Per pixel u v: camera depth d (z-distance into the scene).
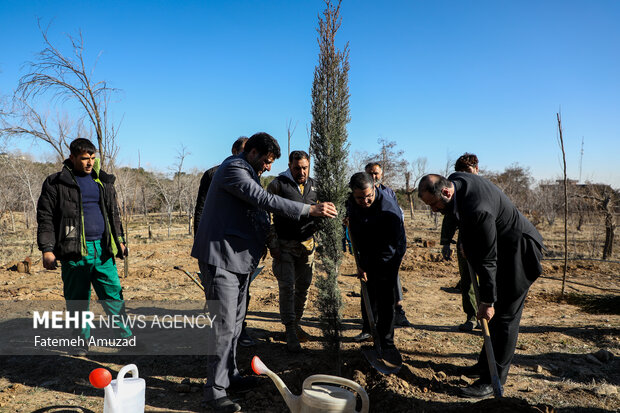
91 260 4.19
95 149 4.13
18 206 24.91
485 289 3.19
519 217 3.36
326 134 3.43
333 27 3.46
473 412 2.79
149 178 29.03
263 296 7.35
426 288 8.25
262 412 3.17
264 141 3.37
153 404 3.30
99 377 2.45
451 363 4.19
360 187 3.68
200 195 4.32
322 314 3.54
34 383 3.65
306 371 3.73
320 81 3.46
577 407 3.28
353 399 2.46
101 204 4.25
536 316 6.10
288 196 4.32
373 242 3.98
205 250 3.25
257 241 3.37
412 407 3.09
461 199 3.23
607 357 4.29
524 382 3.77
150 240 18.39
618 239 17.39
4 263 12.36
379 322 4.11
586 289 8.15
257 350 4.50
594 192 15.41
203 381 3.75
